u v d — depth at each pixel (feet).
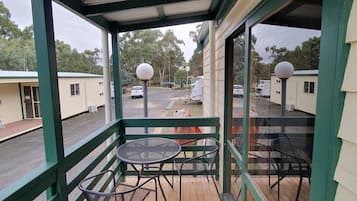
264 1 4.38
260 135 5.38
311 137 3.38
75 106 22.47
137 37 47.44
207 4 8.77
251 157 5.69
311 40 3.26
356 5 1.95
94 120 17.66
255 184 5.20
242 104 6.80
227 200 8.32
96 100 27.43
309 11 3.24
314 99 3.25
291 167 4.10
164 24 9.69
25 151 6.80
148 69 11.32
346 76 2.06
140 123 10.18
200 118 10.11
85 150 6.53
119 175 9.91
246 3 5.65
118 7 6.93
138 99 37.86
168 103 35.47
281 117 4.33
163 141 9.21
